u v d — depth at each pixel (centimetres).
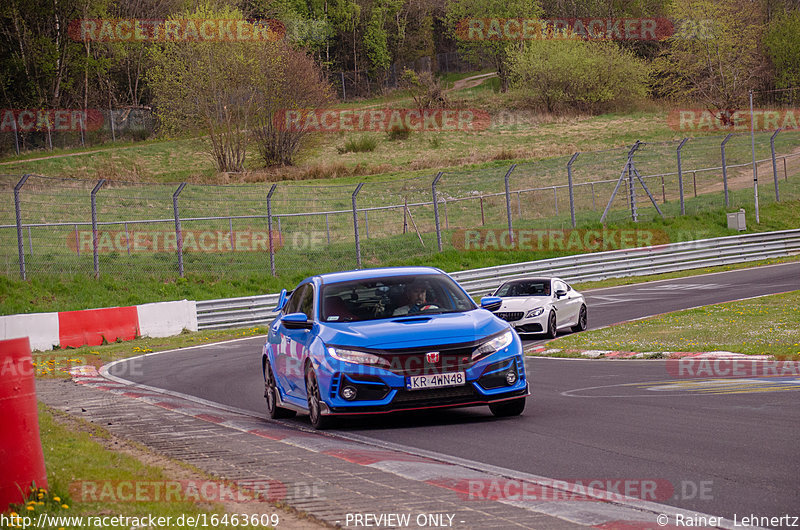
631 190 9706
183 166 15988
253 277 7544
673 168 13625
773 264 8619
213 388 3183
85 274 6900
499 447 1733
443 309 2184
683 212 9962
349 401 1958
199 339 5578
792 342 3359
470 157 14962
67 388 3080
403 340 1980
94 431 1959
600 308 6066
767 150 14750
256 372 3697
